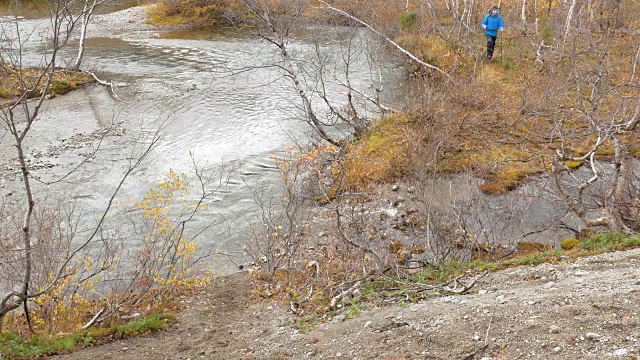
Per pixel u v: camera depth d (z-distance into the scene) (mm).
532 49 24250
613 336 6332
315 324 8609
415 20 29203
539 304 7387
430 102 18594
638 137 16297
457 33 27484
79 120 21438
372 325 7930
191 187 15984
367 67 27281
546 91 18234
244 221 14164
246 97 24312
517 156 16609
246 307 9969
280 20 20234
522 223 13109
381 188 15227
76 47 32844
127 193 15633
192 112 22500
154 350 8125
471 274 9680
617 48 21031
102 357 7852
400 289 9492
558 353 6227
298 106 21703
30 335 8555
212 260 12531
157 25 39562
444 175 15867
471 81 20859
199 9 40281
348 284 10070
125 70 28375
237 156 18234
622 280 7902
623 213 12016
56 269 10438
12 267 9367
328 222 13547
